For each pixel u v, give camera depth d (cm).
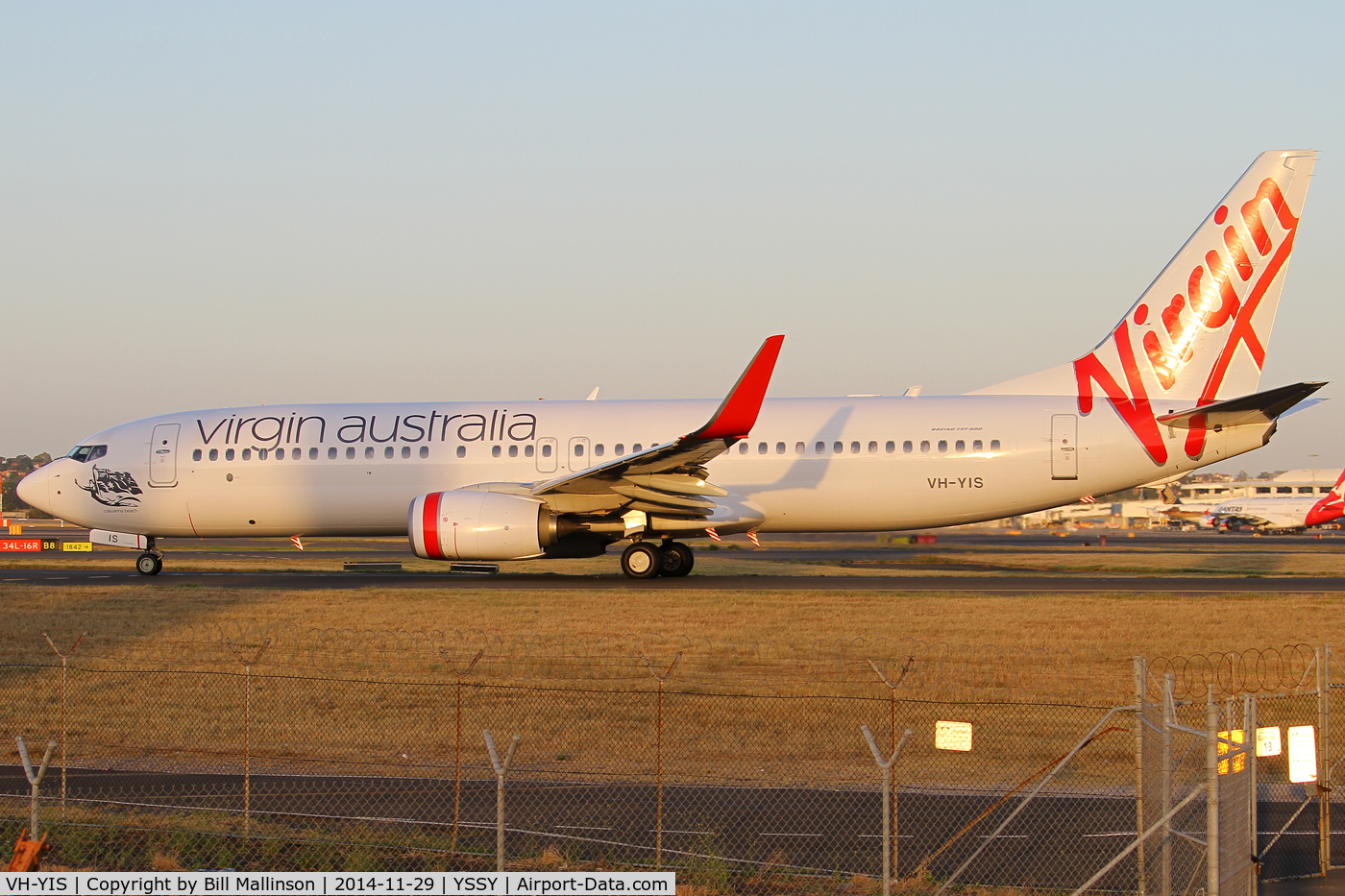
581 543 6228
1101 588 5584
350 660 3762
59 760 2606
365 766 2533
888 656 3741
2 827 2041
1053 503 6016
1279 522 16875
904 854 1947
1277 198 5856
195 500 6512
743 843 1998
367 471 6369
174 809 2191
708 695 3145
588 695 3194
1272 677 3478
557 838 2019
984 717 2966
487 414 6412
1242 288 5888
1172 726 1711
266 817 2144
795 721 2914
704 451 5528
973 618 4469
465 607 4884
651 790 2322
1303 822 2189
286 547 11925
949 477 5975
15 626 4531
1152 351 5966
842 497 6044
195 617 4716
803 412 6159
